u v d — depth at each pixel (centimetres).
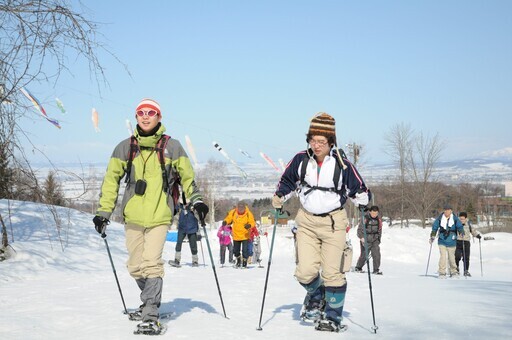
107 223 423
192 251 1256
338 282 422
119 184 431
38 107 717
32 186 891
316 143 421
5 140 826
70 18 837
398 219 6028
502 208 7688
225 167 6366
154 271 413
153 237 417
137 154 425
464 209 7306
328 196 422
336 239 422
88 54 838
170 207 426
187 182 428
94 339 377
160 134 426
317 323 423
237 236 1248
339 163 423
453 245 1298
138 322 434
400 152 4953
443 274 1299
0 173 855
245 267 1246
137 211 416
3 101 812
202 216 432
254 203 6288
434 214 5956
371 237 1283
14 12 802
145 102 420
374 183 5600
